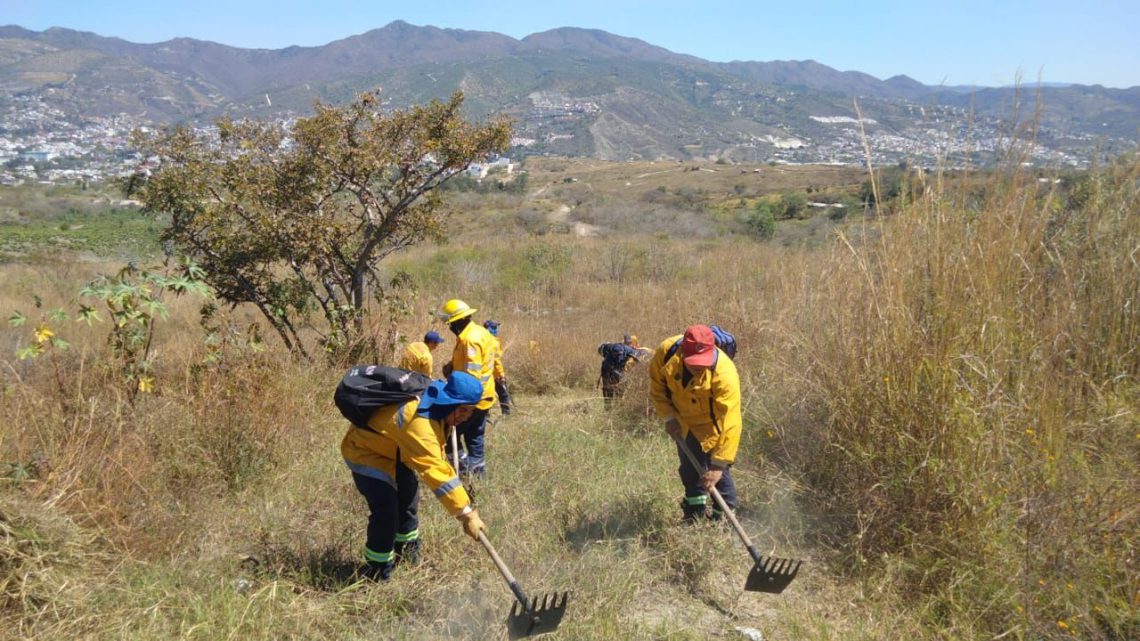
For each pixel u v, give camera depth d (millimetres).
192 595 3990
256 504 5180
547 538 4816
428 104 9945
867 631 3836
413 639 3809
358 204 10469
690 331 4531
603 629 3875
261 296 9570
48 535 3902
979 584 3998
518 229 37250
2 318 13906
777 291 9008
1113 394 5203
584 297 17609
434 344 7301
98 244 35688
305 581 4305
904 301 5109
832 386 5418
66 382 5590
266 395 6410
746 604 4254
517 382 10078
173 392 6223
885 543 4504
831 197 46969
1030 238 5398
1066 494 4266
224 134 9383
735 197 64000
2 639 3506
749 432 6180
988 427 4594
